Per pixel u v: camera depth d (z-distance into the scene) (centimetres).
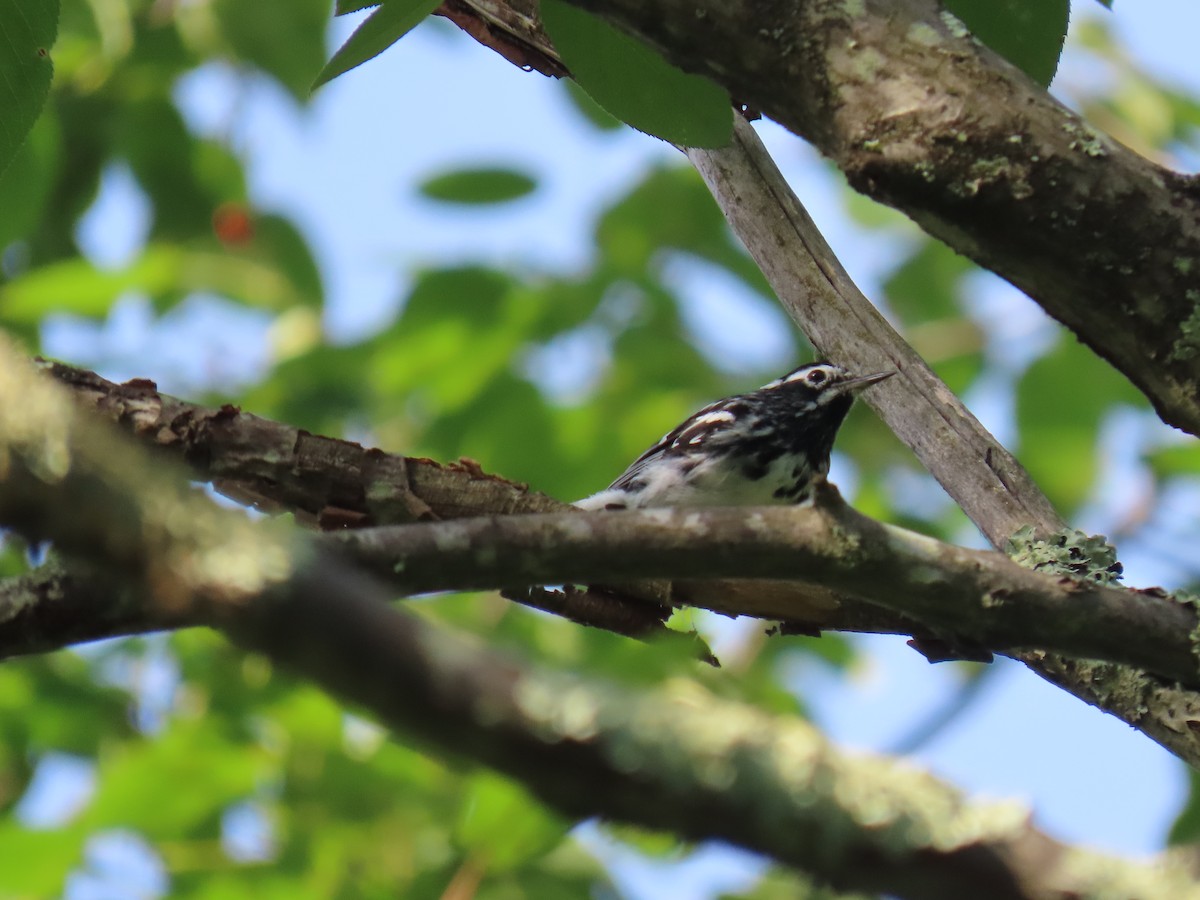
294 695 1090
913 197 563
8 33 715
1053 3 679
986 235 562
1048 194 551
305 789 1079
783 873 346
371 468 796
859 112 566
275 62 1552
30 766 1271
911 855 326
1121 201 550
